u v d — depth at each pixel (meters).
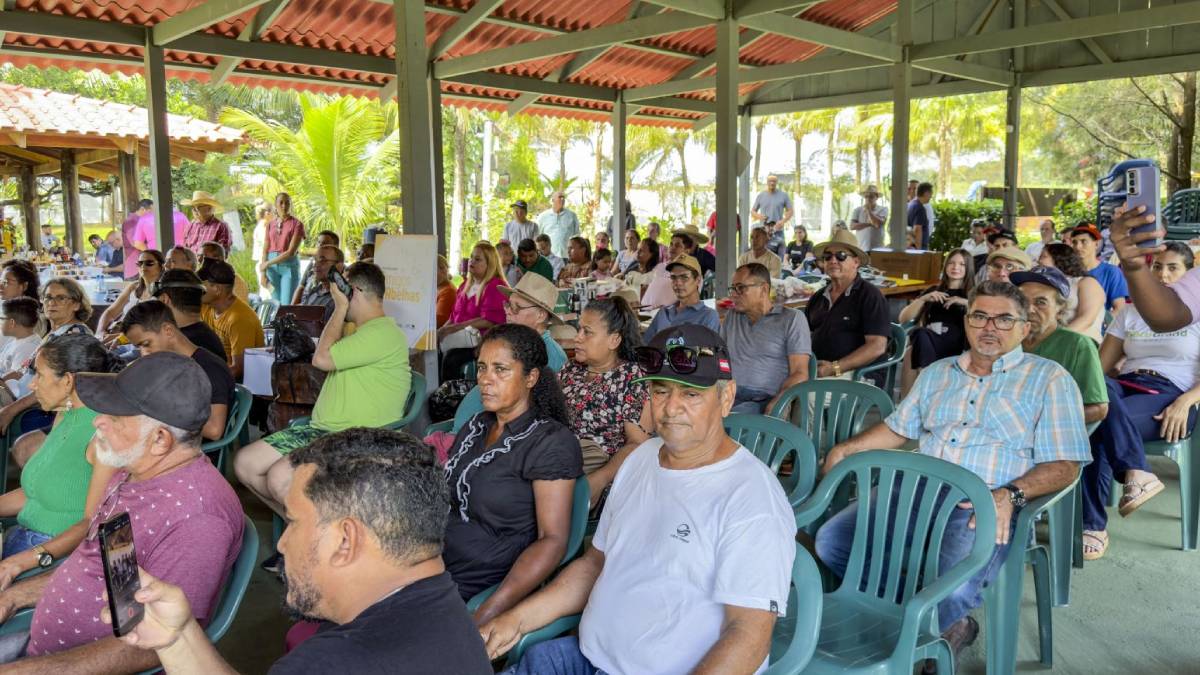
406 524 1.35
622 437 3.25
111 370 3.27
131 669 1.88
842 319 4.90
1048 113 28.67
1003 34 8.86
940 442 2.94
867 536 2.57
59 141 9.53
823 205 37.16
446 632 1.32
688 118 14.03
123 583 1.34
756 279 4.31
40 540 2.70
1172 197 7.96
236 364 5.31
